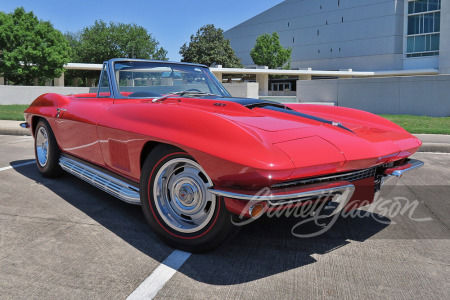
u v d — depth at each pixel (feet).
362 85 56.49
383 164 8.30
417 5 161.68
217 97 10.07
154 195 7.91
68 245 7.97
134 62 11.01
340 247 8.23
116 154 8.98
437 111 49.08
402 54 168.96
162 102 9.50
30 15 96.99
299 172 6.48
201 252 7.68
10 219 9.44
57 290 6.23
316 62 197.57
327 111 10.66
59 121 11.65
